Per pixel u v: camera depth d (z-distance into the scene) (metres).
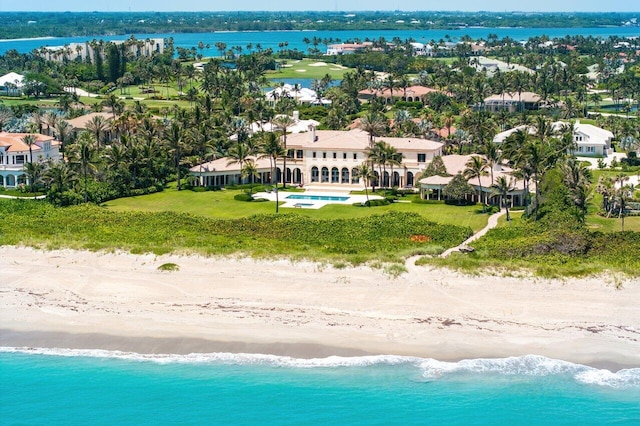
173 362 61.03
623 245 88.06
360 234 96.19
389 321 66.94
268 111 184.88
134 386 57.81
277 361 60.88
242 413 54.34
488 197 117.06
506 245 87.88
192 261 82.19
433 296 71.62
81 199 119.88
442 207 117.19
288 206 119.12
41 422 54.06
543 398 55.59
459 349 62.09
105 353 62.53
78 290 75.31
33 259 84.56
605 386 57.12
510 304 69.88
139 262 82.56
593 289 72.75
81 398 56.53
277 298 72.19
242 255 83.06
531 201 115.31
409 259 82.75
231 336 64.75
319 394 56.53
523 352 61.59
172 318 68.38
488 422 53.19
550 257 83.88
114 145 134.12
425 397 55.88
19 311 70.25
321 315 68.38
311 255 83.00
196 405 55.47
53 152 144.38
